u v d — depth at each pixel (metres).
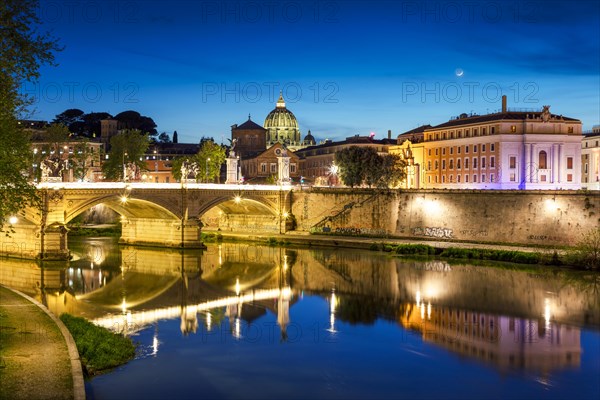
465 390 51.88
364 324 72.56
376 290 93.00
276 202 169.00
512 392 51.50
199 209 147.00
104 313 77.62
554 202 123.94
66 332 52.66
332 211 163.00
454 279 100.25
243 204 169.88
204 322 73.44
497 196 133.38
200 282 101.75
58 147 177.75
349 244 143.50
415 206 148.50
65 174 177.00
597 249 106.50
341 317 76.19
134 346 61.06
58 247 119.88
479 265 113.31
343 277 104.69
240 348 62.47
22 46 50.38
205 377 53.59
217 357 59.31
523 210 128.75
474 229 136.62
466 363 58.41
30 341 49.56
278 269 114.19
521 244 127.94
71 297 87.88
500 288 92.56
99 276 105.75
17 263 116.75
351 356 60.34
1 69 49.84
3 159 51.62
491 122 181.12
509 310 79.00
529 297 86.31
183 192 143.38
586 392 51.66
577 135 179.75
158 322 73.12
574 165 180.00
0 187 52.59
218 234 163.88
